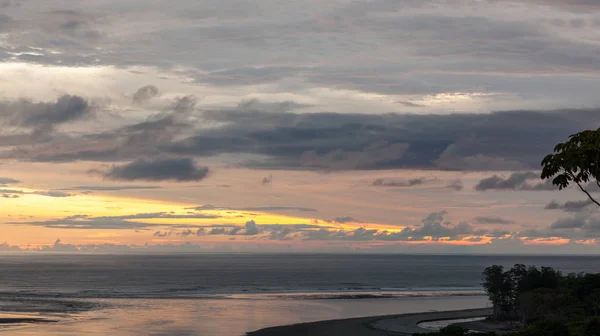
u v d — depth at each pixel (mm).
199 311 137375
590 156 27844
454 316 135625
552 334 62938
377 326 114625
